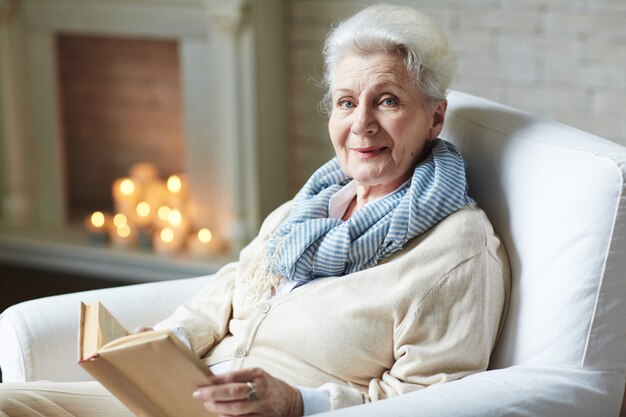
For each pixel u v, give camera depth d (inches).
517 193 59.9
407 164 61.7
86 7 141.6
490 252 57.2
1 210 159.8
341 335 57.9
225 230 140.2
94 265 148.5
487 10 120.2
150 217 148.3
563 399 53.1
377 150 60.8
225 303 67.6
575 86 117.4
